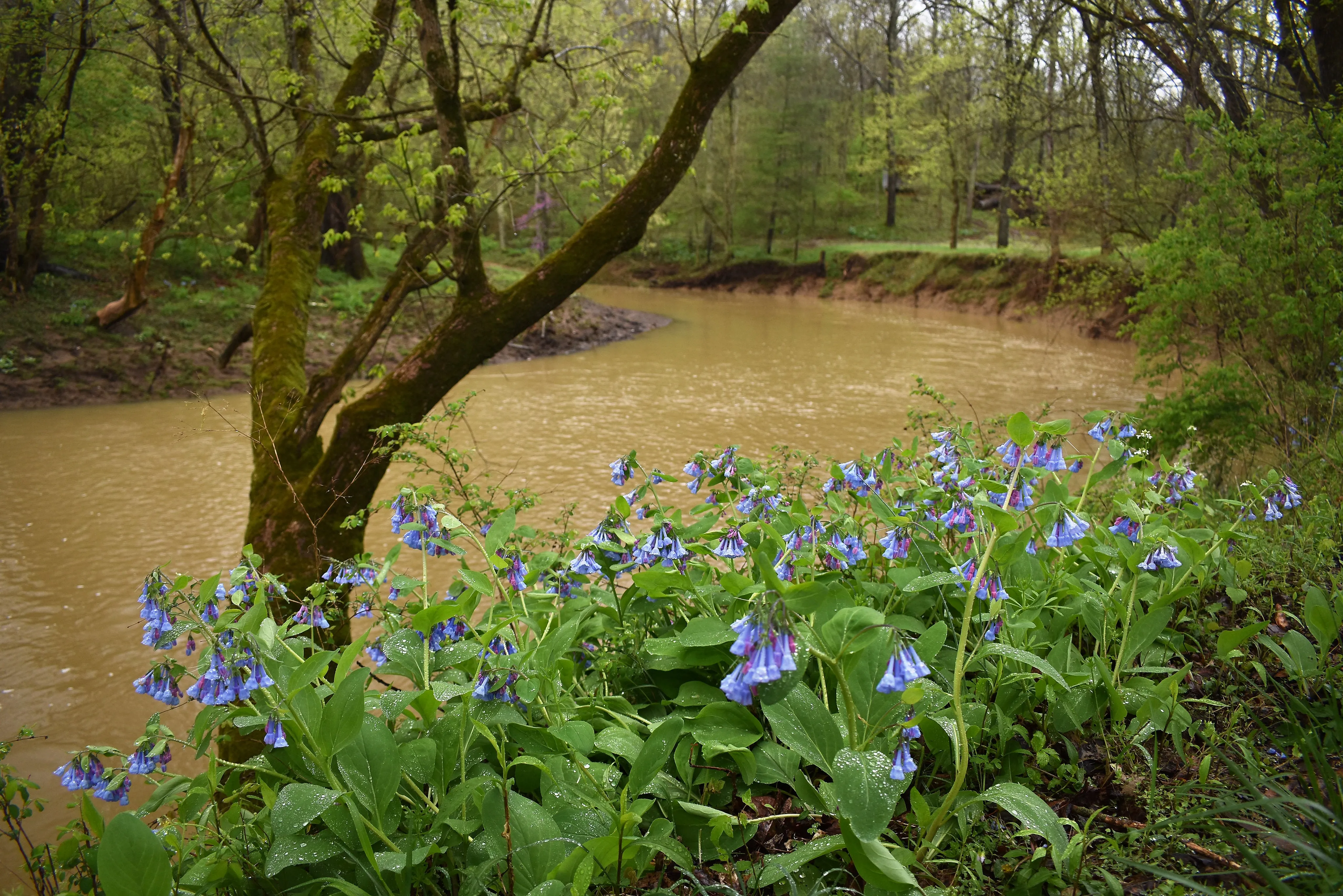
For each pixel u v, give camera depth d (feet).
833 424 44.96
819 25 141.69
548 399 52.13
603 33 25.41
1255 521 13.09
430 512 8.10
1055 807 7.40
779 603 5.38
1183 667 9.57
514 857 6.24
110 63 51.67
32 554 27.71
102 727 18.52
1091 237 73.15
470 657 7.24
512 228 130.52
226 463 38.73
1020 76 47.42
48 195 55.83
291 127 32.83
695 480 10.08
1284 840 6.05
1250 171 26.03
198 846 6.81
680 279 142.61
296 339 21.45
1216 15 33.12
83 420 46.29
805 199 140.36
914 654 5.55
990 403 49.26
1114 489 13.84
